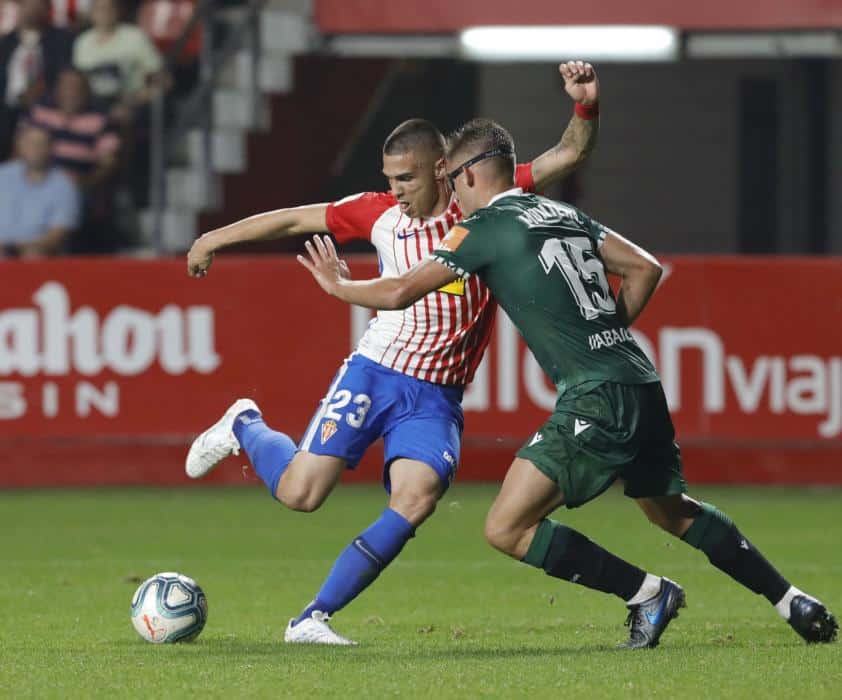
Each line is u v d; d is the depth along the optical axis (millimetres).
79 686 19438
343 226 24500
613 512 44656
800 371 47969
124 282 49219
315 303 48750
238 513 44344
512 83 71625
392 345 23781
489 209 21969
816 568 33375
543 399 48469
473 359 24125
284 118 64750
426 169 23516
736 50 62750
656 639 22438
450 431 23797
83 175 57469
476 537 39688
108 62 59719
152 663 21188
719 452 48875
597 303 21859
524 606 28797
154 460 50250
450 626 26031
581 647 22859
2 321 49438
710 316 48062
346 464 23906
